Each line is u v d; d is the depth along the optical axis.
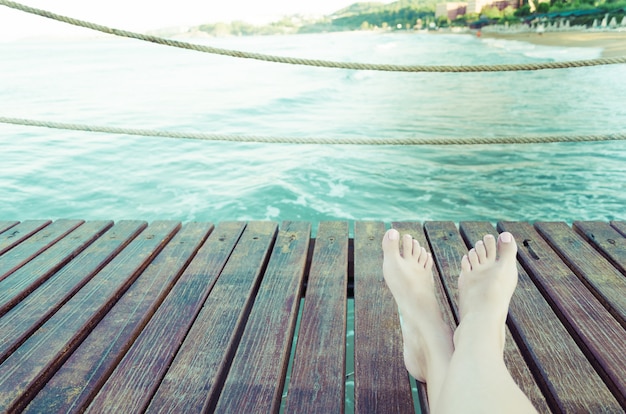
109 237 2.64
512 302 1.96
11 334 1.77
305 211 7.20
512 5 105.00
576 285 2.06
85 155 10.85
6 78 32.88
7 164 10.09
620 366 1.56
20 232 2.71
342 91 23.58
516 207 7.09
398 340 1.76
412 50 52.62
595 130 12.59
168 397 1.49
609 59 1.97
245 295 2.05
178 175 9.21
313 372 1.60
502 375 1.11
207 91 24.84
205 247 2.51
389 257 1.67
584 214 6.68
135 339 1.81
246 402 1.47
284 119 16.89
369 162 9.63
